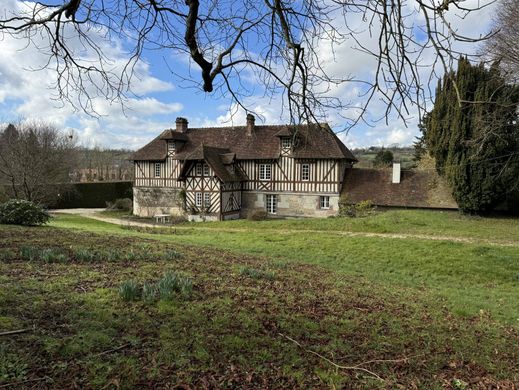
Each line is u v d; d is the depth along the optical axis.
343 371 4.04
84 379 3.28
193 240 15.74
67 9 3.68
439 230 17.91
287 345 4.52
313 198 26.88
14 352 3.52
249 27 3.95
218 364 3.87
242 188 29.31
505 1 13.66
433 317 6.64
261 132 30.12
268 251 13.84
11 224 13.99
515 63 13.30
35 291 5.25
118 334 4.25
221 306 5.52
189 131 32.72
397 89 3.13
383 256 13.41
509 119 16.80
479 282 11.20
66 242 9.61
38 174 29.48
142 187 32.06
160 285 5.78
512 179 20.44
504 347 5.45
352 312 6.18
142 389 3.28
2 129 29.55
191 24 3.54
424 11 2.73
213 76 3.83
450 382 4.12
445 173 22.89
